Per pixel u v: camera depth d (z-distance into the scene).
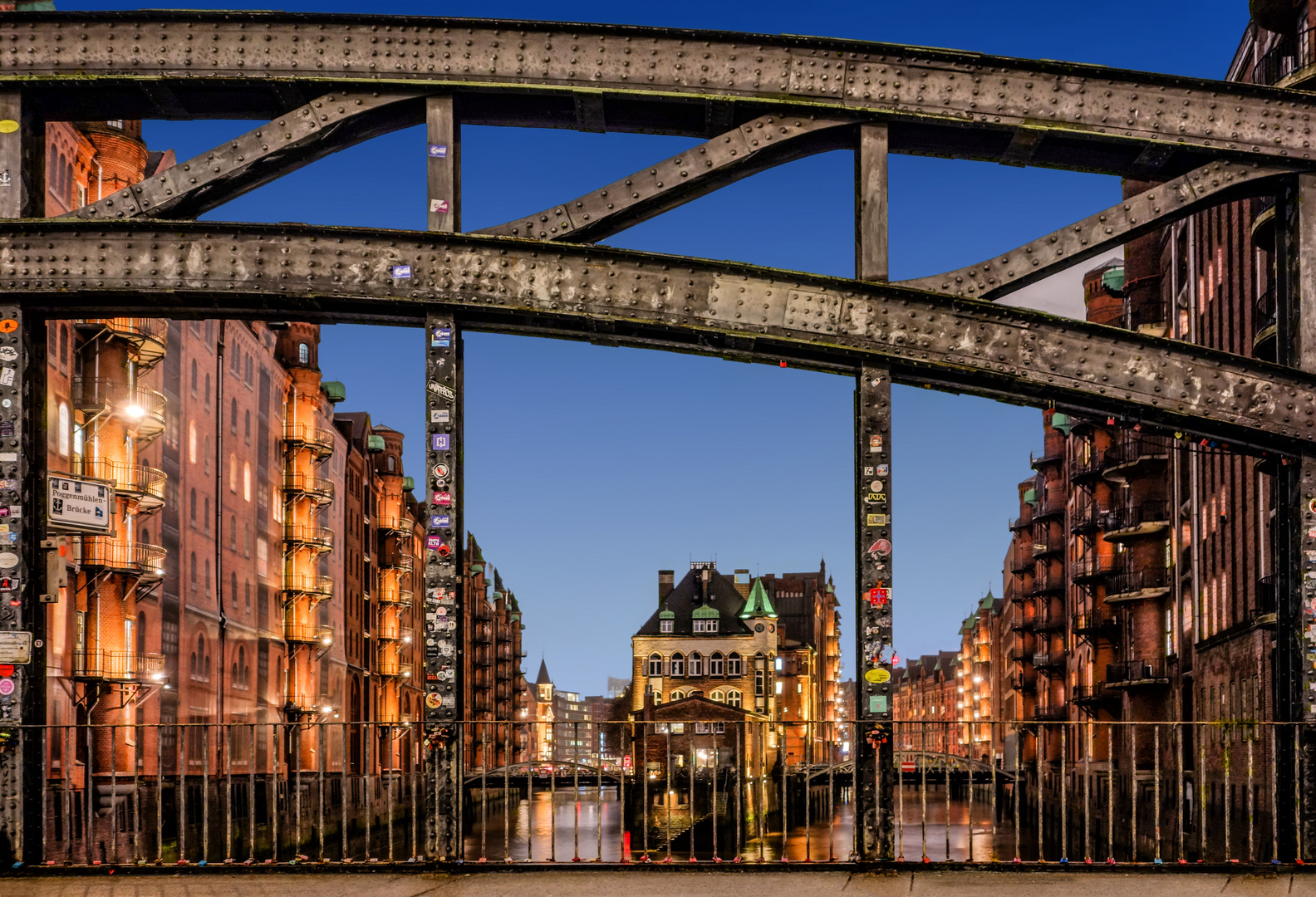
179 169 13.26
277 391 73.31
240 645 64.12
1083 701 69.00
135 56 13.32
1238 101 13.40
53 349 43.31
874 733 12.62
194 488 57.28
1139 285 62.75
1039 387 13.13
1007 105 13.27
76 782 41.25
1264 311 35.88
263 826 48.50
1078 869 12.48
